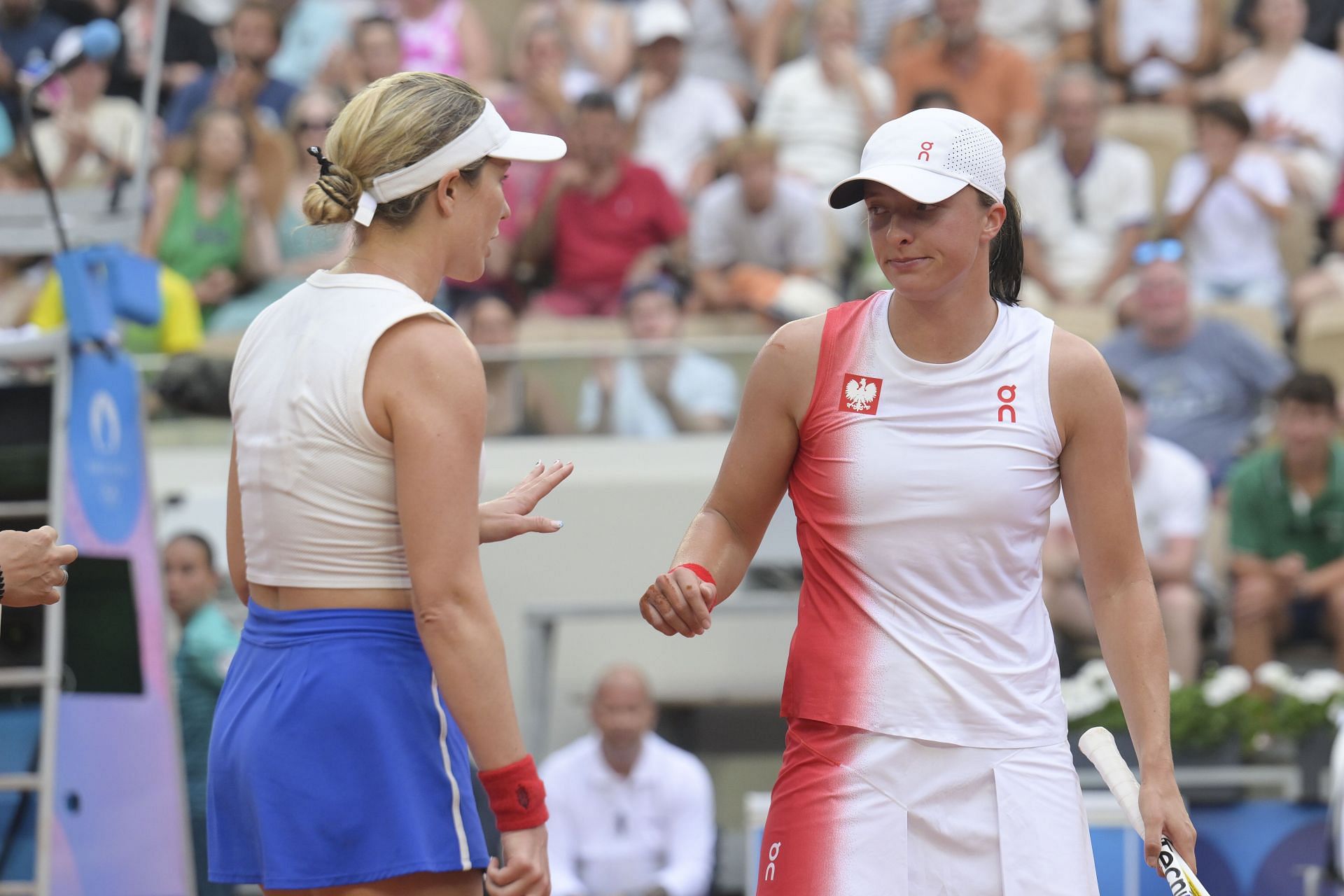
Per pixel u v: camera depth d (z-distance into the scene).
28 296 25.17
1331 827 17.53
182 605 23.50
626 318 28.84
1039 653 9.91
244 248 30.56
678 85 35.38
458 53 37.28
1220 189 32.28
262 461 9.02
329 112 32.47
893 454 9.73
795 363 10.01
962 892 9.70
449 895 9.01
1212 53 36.66
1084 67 33.22
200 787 22.94
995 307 9.95
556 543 27.09
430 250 9.18
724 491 10.31
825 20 35.00
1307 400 25.00
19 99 19.66
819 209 31.59
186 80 36.22
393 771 8.80
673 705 26.98
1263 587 24.53
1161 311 28.30
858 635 9.83
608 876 22.16
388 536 8.93
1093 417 9.84
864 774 9.78
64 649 16.84
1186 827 9.62
